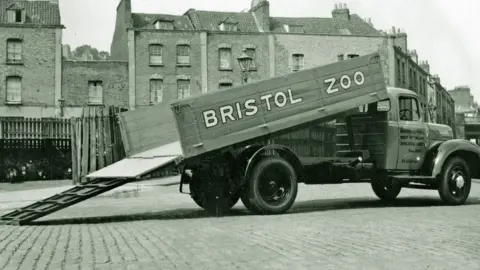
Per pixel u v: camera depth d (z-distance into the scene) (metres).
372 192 17.03
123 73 41.50
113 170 10.67
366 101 11.48
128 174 9.86
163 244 6.69
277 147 10.59
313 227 8.10
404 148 12.16
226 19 43.91
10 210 12.62
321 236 7.13
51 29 40.31
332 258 5.57
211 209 11.23
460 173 12.25
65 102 40.22
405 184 12.75
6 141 24.16
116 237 7.41
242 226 8.44
